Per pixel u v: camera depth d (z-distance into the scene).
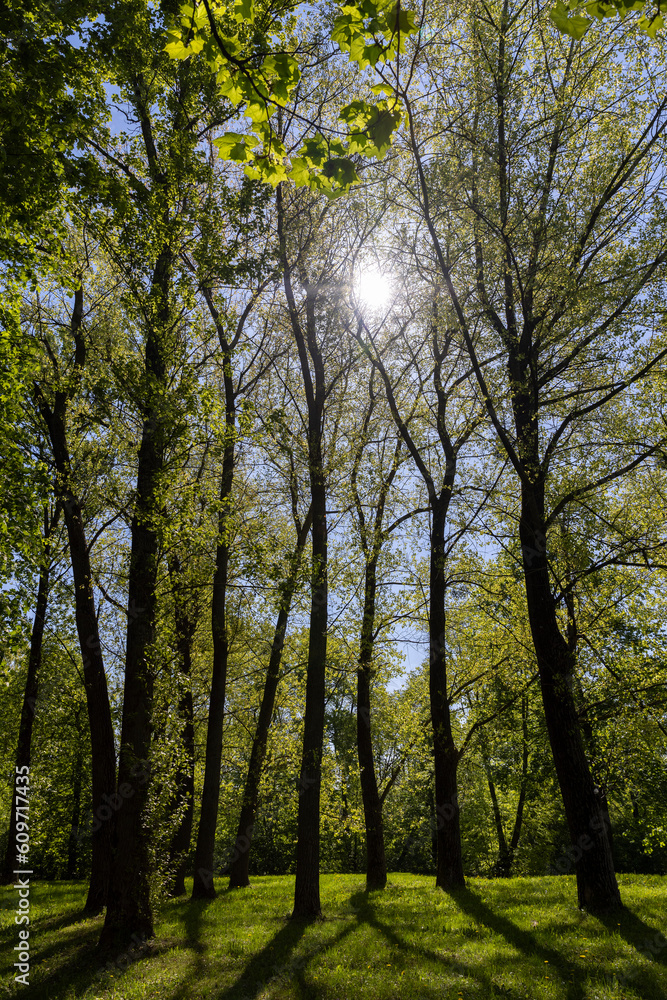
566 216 12.66
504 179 13.33
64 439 15.62
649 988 8.30
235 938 11.96
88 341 16.27
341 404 19.67
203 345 15.61
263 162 5.00
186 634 20.84
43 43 9.13
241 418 13.85
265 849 40.72
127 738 12.23
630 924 11.16
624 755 14.67
